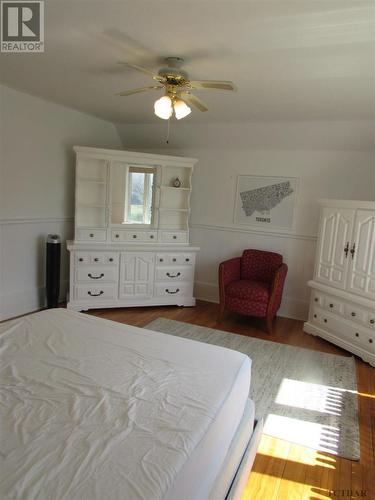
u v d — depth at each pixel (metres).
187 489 0.99
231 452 1.40
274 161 4.30
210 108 3.53
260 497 1.70
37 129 3.75
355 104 3.06
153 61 2.41
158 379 1.48
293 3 1.59
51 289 3.93
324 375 2.92
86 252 3.96
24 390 1.32
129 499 0.89
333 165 4.01
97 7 1.74
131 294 4.23
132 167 4.27
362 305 3.22
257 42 2.01
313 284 3.74
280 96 2.99
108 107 3.90
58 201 4.17
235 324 4.01
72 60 2.51
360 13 1.65
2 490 0.89
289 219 4.29
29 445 1.05
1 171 3.44
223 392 1.44
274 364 3.08
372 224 3.13
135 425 1.17
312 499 1.71
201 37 2.00
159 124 4.48
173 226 4.68
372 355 3.13
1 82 3.20
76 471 0.96
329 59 2.18
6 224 3.57
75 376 1.45
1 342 1.71
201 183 4.76
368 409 2.47
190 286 4.49
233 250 4.68
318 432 2.19
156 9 1.71
